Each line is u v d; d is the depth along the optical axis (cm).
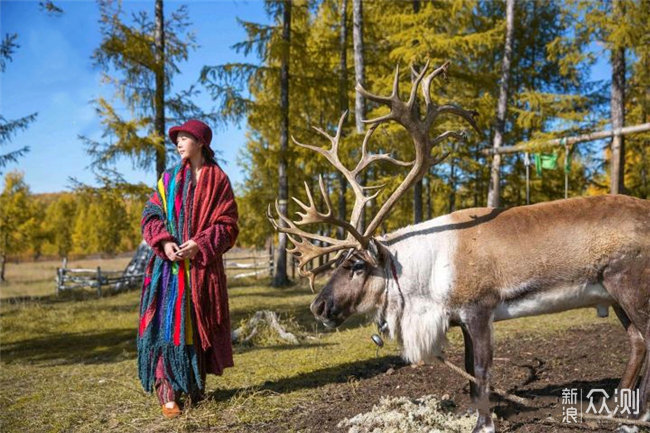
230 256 3578
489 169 1684
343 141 1269
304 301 1244
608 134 1067
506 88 1373
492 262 370
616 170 1073
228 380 538
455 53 1308
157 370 442
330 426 397
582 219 365
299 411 436
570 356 559
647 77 1223
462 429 376
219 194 466
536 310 372
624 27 1063
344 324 886
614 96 1166
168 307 444
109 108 1341
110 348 844
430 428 374
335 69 1800
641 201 371
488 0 1783
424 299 391
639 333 373
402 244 399
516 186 1752
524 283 366
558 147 1190
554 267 362
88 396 506
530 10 1842
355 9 1183
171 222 458
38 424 431
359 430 376
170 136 478
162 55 1433
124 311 1282
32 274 3722
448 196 1894
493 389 402
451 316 381
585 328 708
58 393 524
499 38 1350
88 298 1639
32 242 2966
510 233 374
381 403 426
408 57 1286
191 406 448
